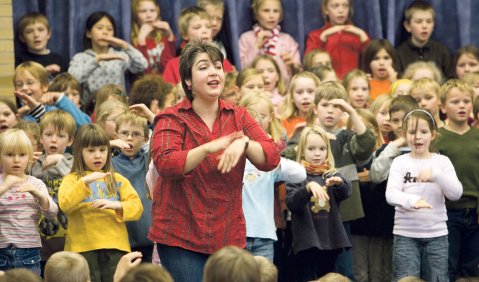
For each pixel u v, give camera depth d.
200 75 9.10
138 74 16.33
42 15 16.03
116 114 13.21
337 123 13.85
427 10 17.19
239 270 7.23
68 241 11.59
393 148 13.14
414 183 12.48
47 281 9.02
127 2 16.48
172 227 9.10
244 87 14.66
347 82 15.57
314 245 12.46
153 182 10.43
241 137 8.70
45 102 13.99
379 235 13.55
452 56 17.56
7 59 15.02
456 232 13.44
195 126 9.18
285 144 13.44
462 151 13.52
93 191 11.65
